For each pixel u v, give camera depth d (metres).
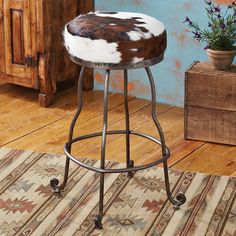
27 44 3.52
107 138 3.18
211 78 3.02
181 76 3.53
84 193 2.63
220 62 3.05
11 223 2.42
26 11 3.46
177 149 3.07
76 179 2.74
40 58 3.50
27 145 3.09
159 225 2.41
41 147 3.08
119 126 3.33
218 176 2.77
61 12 3.56
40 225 2.41
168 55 3.53
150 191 2.65
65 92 3.78
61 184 2.63
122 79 3.73
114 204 2.55
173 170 2.83
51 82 3.55
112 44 2.17
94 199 2.59
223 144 3.12
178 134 3.24
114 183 2.71
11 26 3.55
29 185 2.70
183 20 3.43
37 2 3.41
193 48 3.44
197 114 3.11
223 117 3.07
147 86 3.66
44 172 2.81
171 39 3.49
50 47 3.50
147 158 2.97
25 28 3.50
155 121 2.43
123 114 3.48
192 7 3.38
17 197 2.60
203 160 2.96
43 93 3.55
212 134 3.12
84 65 2.24
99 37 2.17
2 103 3.61
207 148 3.08
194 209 2.52
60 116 3.45
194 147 3.09
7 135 3.21
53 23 3.53
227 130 3.09
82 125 3.34
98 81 3.82
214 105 3.06
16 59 3.60
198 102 3.09
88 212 2.50
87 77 3.79
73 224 2.42
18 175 2.78
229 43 3.06
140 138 3.18
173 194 2.62
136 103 3.63
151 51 2.23
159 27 2.30
